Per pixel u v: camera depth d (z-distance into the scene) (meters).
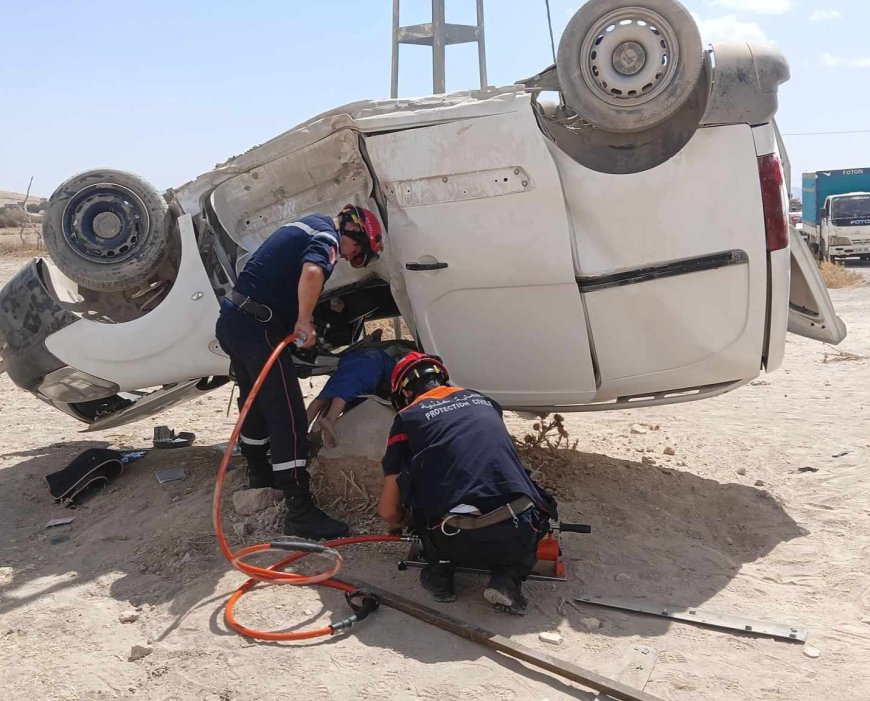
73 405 5.34
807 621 3.50
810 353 9.99
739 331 4.43
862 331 11.60
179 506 4.74
